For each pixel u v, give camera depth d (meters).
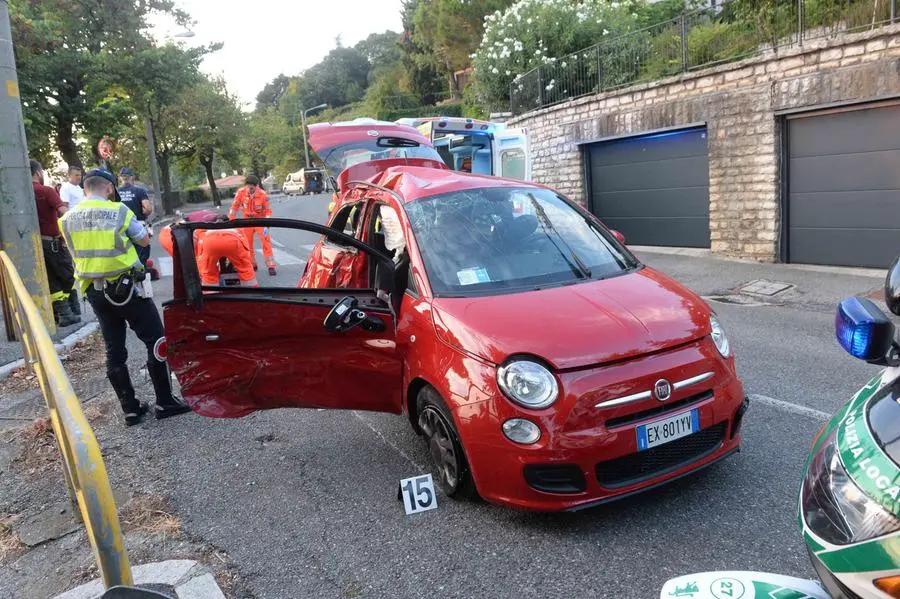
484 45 18.94
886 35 8.94
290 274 12.18
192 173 64.81
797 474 3.89
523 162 12.81
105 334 5.29
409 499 3.79
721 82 11.21
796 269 10.24
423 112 42.72
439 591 3.09
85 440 2.15
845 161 9.82
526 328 3.48
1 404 6.02
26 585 3.38
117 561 2.16
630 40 13.18
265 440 4.97
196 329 3.98
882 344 1.66
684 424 3.40
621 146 13.49
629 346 3.39
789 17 10.43
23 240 7.51
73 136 26.64
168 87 29.05
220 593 3.14
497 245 4.32
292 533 3.67
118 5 26.47
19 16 21.03
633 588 3.00
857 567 1.41
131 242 5.27
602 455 3.24
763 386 5.47
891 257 9.55
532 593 3.02
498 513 3.69
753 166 10.84
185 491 4.24
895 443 1.47
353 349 4.15
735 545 3.26
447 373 3.56
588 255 4.39
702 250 12.27
